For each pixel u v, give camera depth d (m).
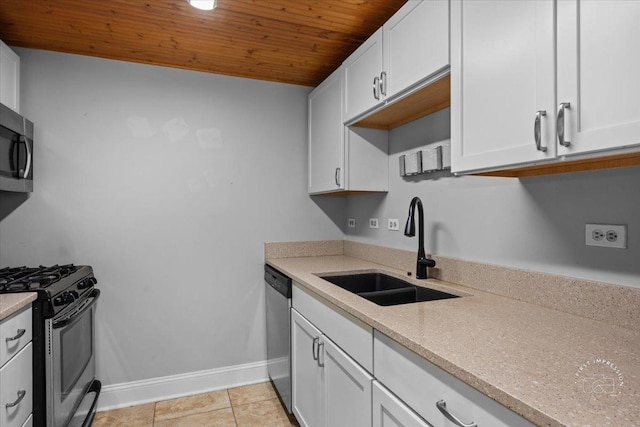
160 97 2.48
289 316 2.15
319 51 2.29
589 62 0.85
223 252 2.63
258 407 2.34
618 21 0.80
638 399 0.66
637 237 1.06
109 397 2.35
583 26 0.87
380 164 2.33
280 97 2.80
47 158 2.24
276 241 2.78
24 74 2.20
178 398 2.47
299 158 2.86
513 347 0.93
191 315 2.55
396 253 2.22
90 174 2.32
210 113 2.61
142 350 2.44
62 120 2.27
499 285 1.49
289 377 2.14
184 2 1.76
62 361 1.66
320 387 1.68
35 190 2.22
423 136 2.01
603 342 0.96
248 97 2.71
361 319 1.26
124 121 2.40
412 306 1.33
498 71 1.10
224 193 2.64
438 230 1.89
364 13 1.87
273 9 1.83
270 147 2.77
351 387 1.38
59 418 1.61
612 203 1.12
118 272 2.39
